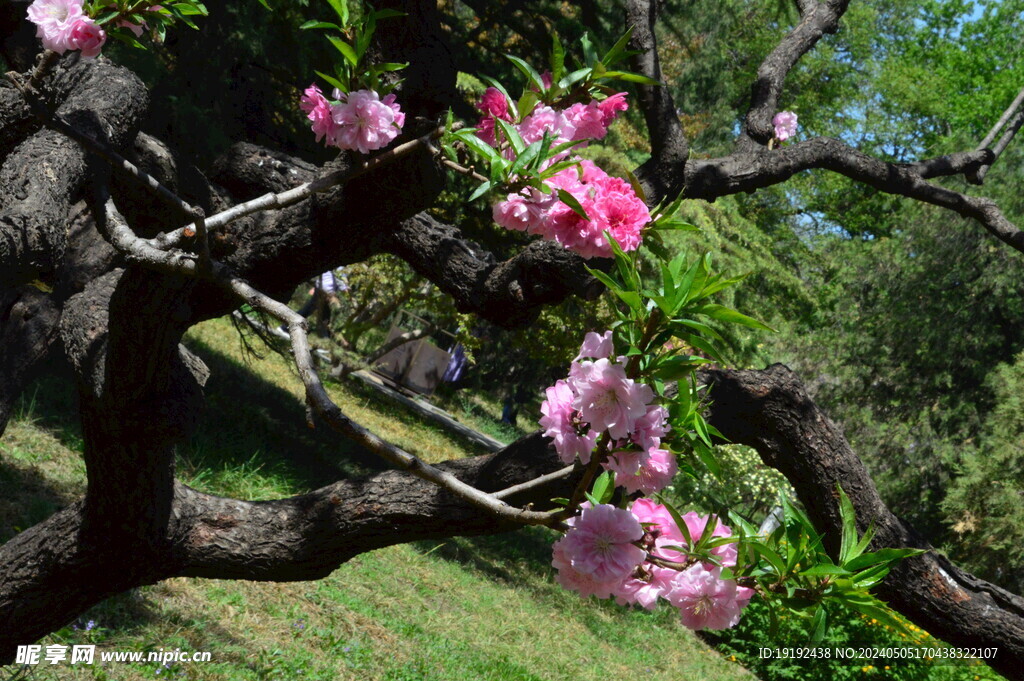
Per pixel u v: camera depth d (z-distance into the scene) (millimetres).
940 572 3443
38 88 1822
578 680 8023
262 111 8391
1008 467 17547
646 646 10297
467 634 8148
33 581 2670
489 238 11664
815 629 1335
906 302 21906
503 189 1706
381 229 2750
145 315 2178
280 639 6336
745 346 11508
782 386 3500
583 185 1679
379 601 8031
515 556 11898
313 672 5922
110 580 2725
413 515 2668
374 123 1749
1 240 1987
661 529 1466
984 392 20953
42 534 2670
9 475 7031
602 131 1948
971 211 5062
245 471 9781
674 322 1388
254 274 2891
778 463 3539
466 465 2787
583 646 9242
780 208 26250
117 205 3010
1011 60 30969
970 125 30312
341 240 2777
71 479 7547
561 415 1423
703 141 15953
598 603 11359
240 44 7270
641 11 4059
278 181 3307
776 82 4672
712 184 4340
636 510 1486
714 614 1391
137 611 5859
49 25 1749
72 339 2559
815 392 22625
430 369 20703
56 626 2781
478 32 9641
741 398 3471
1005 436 17859
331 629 6828
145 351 2258
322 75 1782
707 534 1414
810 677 10648
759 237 14281
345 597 7711
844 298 23078
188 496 2711
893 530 3471
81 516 2660
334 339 14031
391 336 20250
